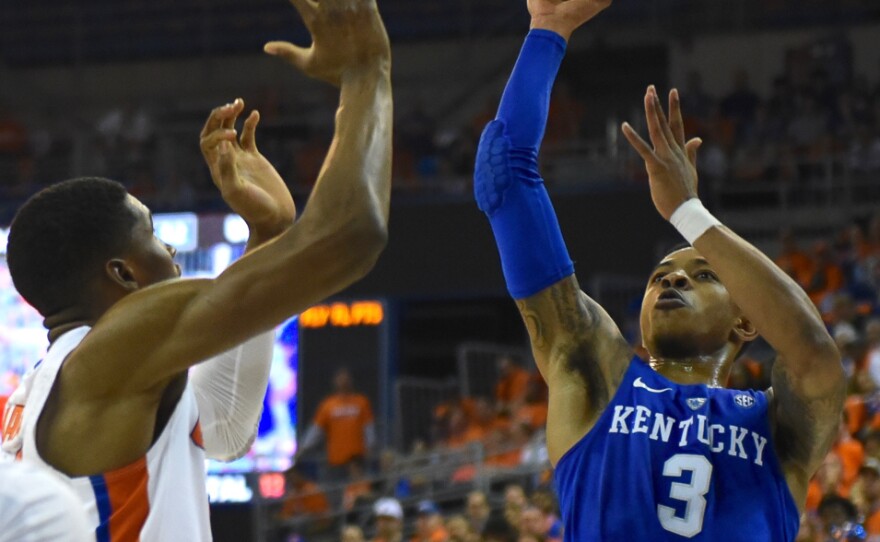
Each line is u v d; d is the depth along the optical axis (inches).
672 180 171.2
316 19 118.0
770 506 163.6
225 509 800.9
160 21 1282.0
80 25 1289.4
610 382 175.6
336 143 114.8
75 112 1267.2
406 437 888.3
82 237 123.2
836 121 1050.7
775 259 896.9
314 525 784.9
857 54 1124.5
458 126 1211.9
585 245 922.1
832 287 856.9
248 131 150.9
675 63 1165.1
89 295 124.0
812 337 161.6
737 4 1170.6
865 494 512.7
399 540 660.1
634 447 166.6
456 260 946.7
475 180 189.8
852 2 1141.7
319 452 831.7
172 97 1263.5
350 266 110.7
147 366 113.0
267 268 109.9
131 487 116.0
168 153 1139.9
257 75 1256.2
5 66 1294.3
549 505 607.2
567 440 172.7
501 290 938.7
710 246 167.0
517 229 183.0
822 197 1002.1
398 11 1254.3
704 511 161.3
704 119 1072.2
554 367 180.1
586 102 1197.1
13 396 126.1
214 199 1013.2
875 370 679.7
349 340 916.6
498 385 853.2
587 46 1191.6
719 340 182.1
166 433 119.3
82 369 114.6
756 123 1061.1
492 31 1234.0
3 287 841.5
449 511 747.4
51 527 94.3
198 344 111.4
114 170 1124.5
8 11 1301.7
